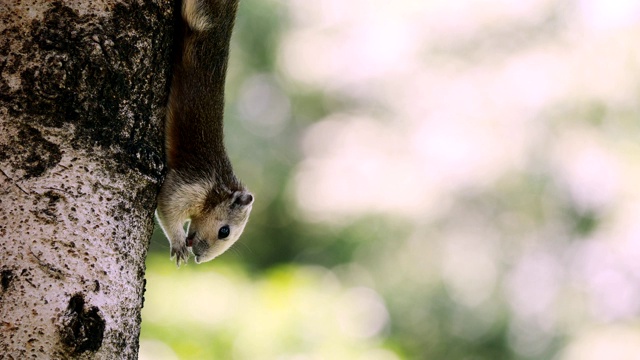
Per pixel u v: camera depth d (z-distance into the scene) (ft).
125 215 14.56
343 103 59.52
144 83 15.30
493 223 54.85
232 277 36.52
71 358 13.34
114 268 14.16
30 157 13.76
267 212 59.52
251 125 58.95
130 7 15.08
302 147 59.52
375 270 56.75
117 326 14.06
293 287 35.47
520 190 53.26
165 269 35.76
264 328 33.81
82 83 14.30
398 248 56.44
